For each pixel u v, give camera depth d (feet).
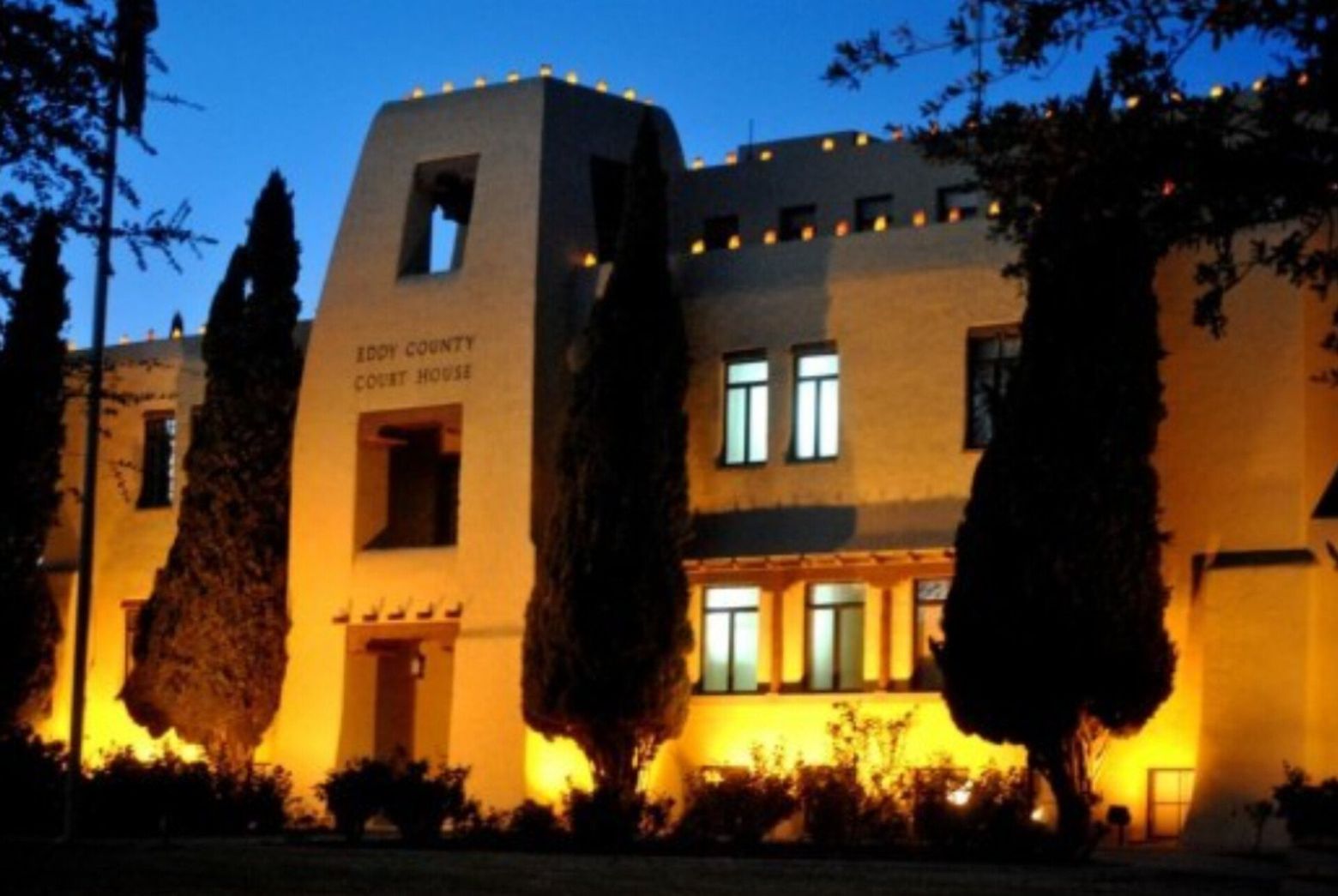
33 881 78.18
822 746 120.67
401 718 137.80
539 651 121.39
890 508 120.37
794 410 125.08
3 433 106.01
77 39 62.23
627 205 124.26
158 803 121.29
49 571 157.07
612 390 121.70
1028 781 106.93
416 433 140.36
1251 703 106.83
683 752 125.49
